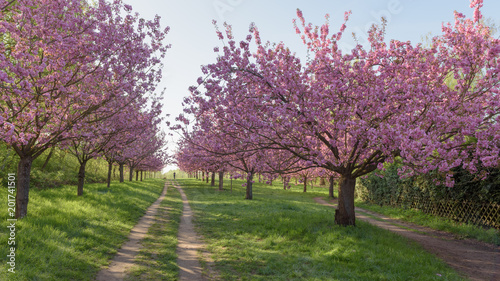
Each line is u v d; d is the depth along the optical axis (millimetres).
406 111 8516
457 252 8812
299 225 10898
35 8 8641
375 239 9141
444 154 7496
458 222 12664
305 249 8453
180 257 7949
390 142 7590
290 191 34781
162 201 21359
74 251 7188
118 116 12469
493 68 8219
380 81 9148
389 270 6711
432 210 14695
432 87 9148
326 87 9852
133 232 10469
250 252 8328
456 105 8664
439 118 7758
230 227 11742
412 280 6234
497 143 7652
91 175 29500
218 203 19750
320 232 9719
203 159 11492
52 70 9039
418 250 8625
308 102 8773
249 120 8922
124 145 16016
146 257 7691
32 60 7781
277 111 8672
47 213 10375
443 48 9438
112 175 38219
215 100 9094
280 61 9508
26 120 8109
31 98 7867
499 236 10062
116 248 8305
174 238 9969
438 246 9500
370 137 7879
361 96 9242
